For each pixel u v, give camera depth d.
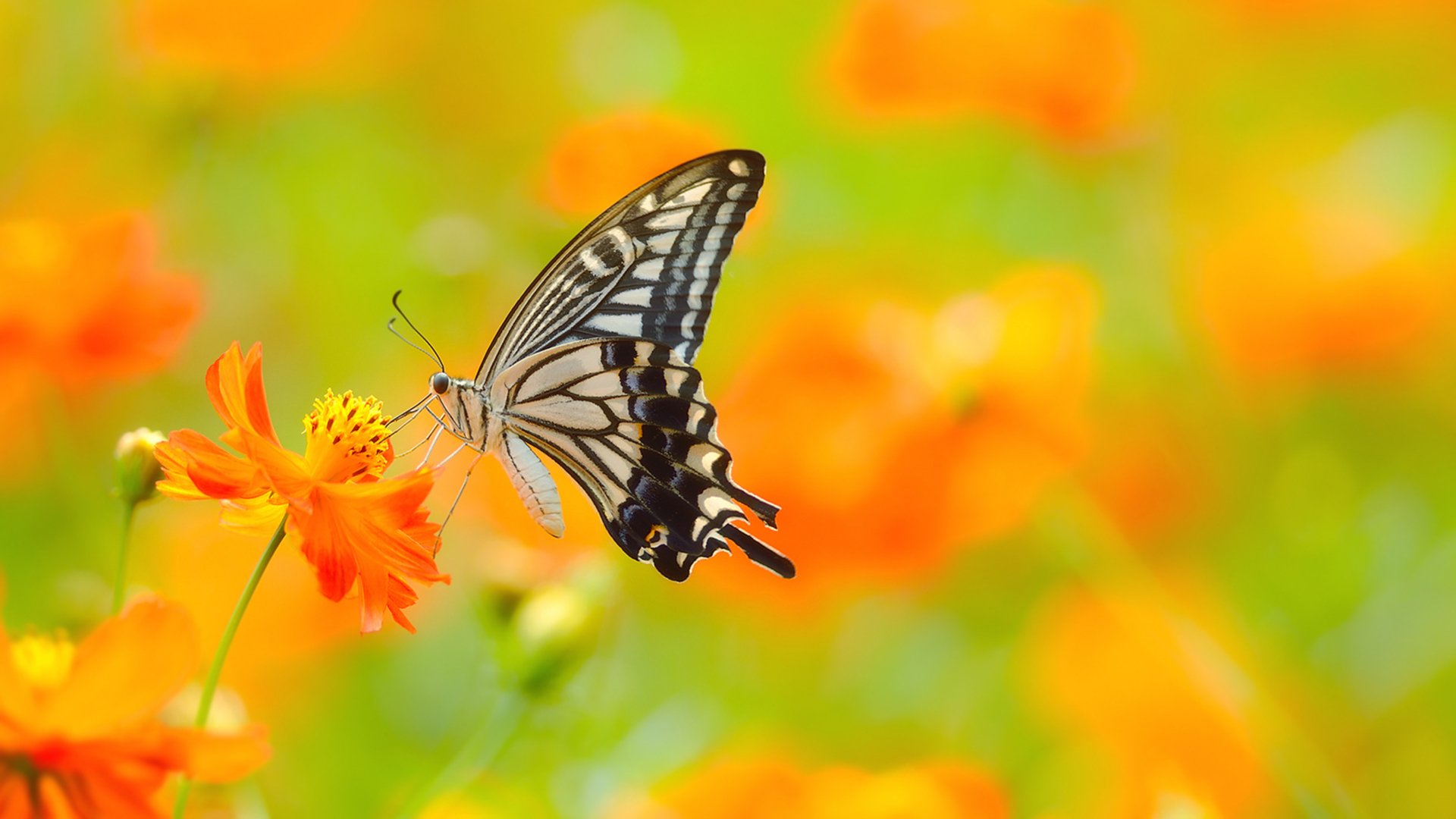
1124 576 1.19
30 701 1.04
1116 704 1.18
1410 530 1.24
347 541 1.08
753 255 1.26
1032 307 1.19
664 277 1.15
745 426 1.19
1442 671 1.22
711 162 1.14
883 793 1.14
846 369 1.19
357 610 1.19
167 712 1.11
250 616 1.19
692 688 1.21
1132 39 1.25
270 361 1.26
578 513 1.20
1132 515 1.24
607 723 1.18
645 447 1.15
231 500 1.09
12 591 1.21
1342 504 1.25
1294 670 1.22
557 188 1.22
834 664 1.22
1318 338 1.24
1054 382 1.19
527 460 1.14
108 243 1.17
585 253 1.14
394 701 1.21
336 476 1.09
